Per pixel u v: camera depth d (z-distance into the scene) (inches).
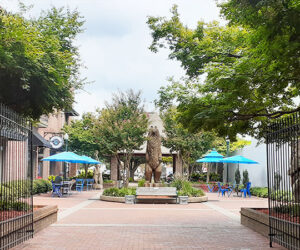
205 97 486.0
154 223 510.6
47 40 468.1
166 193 823.1
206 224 505.0
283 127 344.8
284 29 310.0
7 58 402.9
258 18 325.7
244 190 1023.0
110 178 1601.9
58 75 460.1
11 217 337.1
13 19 402.9
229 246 359.6
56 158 1046.4
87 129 1519.4
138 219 550.3
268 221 394.9
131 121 1035.3
